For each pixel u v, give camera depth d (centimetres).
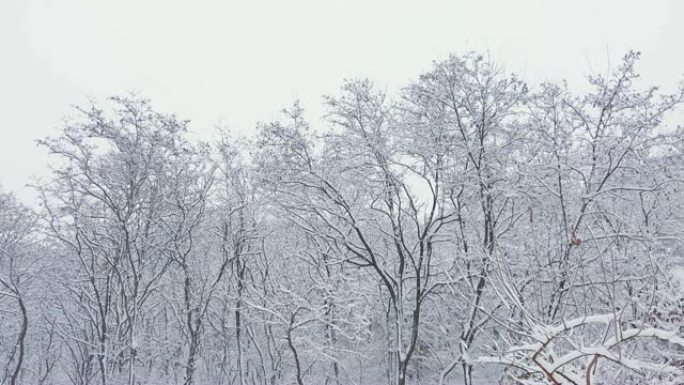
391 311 1875
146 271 2364
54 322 2092
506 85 1334
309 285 1795
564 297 786
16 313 1995
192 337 1800
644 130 1230
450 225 1692
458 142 1405
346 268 1783
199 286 2059
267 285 1930
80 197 1794
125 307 1736
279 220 1909
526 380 471
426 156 1466
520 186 1255
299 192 1583
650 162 1234
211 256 2309
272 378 1847
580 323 457
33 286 2150
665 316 580
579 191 1284
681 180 1148
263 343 2111
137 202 1756
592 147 1278
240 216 1908
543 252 1128
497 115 1387
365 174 1530
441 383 1368
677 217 1296
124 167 1750
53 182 1741
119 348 1791
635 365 418
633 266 1040
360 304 1572
